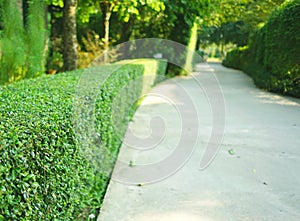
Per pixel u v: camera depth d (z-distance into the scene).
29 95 2.51
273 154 3.92
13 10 5.09
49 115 1.96
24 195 1.46
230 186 3.04
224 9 12.46
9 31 5.01
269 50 9.70
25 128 1.62
